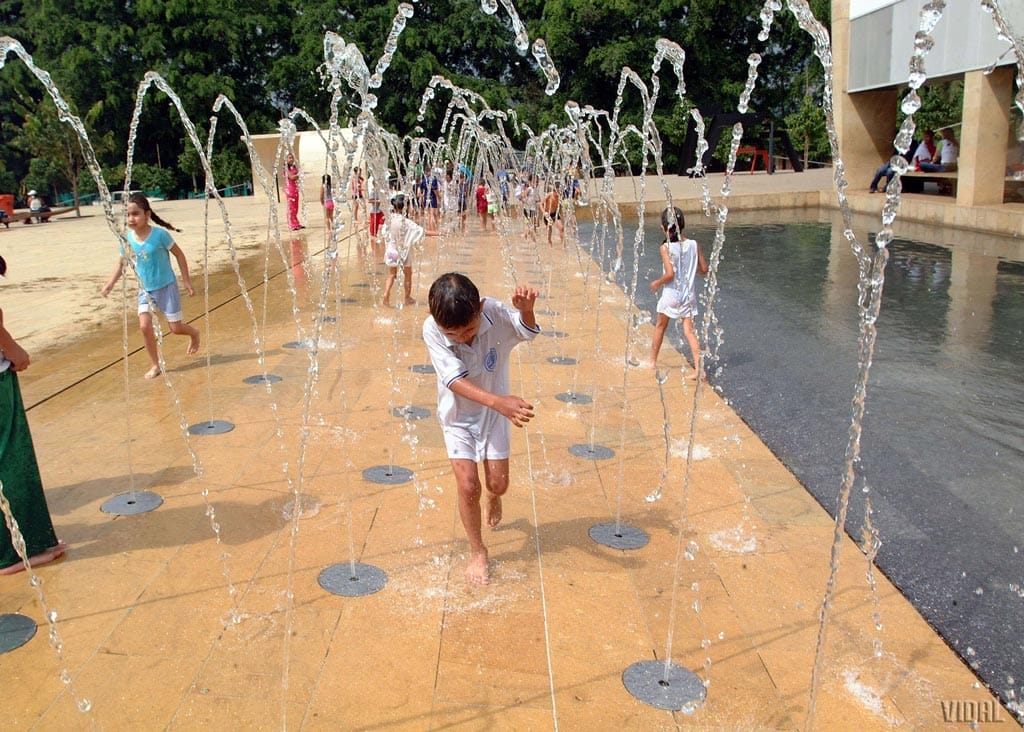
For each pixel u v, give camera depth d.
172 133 40.66
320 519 3.85
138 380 6.22
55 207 32.31
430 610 3.12
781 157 37.41
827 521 3.93
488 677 2.74
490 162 18.86
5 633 2.95
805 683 2.74
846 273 11.57
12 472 3.31
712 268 4.03
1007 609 3.21
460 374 3.08
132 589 3.26
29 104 33.31
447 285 3.06
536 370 6.48
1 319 3.21
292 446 4.78
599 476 4.41
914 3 18.19
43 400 5.74
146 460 4.58
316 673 2.75
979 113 16.16
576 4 35.50
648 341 7.54
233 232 18.47
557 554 3.56
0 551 3.35
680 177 29.22
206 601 3.17
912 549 3.68
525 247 15.23
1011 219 15.12
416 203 18.64
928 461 4.70
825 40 3.33
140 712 2.56
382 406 5.52
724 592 3.28
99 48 36.84
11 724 2.50
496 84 37.62
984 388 6.07
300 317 8.54
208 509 3.96
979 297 9.52
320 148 27.72
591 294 9.98
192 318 8.61
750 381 6.28
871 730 2.52
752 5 35.38
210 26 37.81
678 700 2.63
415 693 2.65
